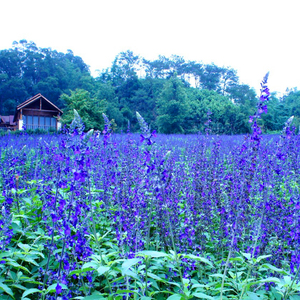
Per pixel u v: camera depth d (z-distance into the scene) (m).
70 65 117.38
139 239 4.06
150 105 86.94
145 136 3.44
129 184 5.97
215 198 5.88
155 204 5.02
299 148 10.23
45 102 45.47
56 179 3.51
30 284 3.96
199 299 3.77
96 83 98.94
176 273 4.11
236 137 23.58
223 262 4.44
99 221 5.43
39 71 102.44
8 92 91.25
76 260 3.64
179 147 14.94
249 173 4.18
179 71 133.25
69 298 3.35
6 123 56.53
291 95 82.69
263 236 4.55
